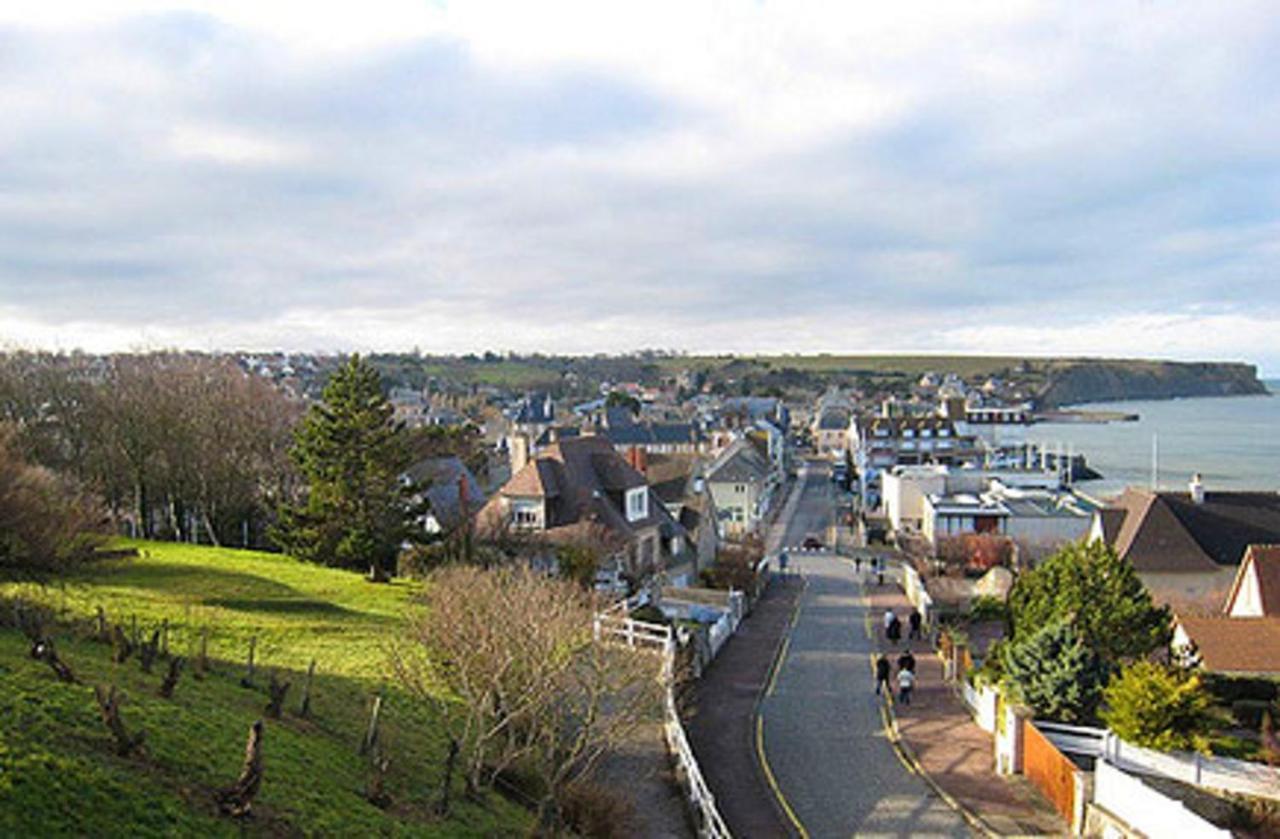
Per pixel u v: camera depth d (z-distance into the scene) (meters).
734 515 97.06
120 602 30.56
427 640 22.55
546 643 20.66
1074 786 21.92
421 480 49.44
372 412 43.50
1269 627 32.56
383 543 41.97
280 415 66.69
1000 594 49.69
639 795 22.14
